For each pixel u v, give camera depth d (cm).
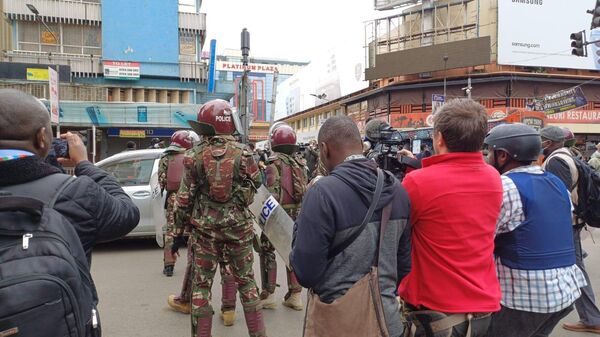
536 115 2547
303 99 5403
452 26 3244
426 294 214
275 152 514
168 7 2023
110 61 1934
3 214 135
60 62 1880
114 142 1870
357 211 192
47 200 153
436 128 226
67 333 134
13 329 124
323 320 191
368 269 194
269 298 499
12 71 1694
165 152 588
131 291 552
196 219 357
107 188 194
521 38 2995
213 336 422
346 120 216
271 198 299
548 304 233
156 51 2006
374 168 206
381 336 189
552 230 238
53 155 192
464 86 3028
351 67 4081
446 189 210
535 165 256
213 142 357
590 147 1356
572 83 3011
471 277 209
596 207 380
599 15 1490
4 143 154
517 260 238
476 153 220
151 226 763
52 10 1919
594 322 424
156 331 428
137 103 1819
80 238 160
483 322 211
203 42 2175
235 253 366
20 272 129
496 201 218
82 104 1758
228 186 349
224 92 2123
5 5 1866
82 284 147
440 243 211
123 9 1970
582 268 425
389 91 3281
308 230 188
